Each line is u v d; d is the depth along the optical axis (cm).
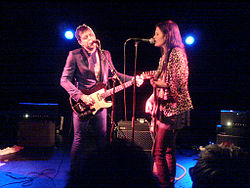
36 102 407
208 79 375
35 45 380
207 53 366
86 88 267
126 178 155
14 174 237
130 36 361
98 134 267
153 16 344
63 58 387
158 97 185
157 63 372
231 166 114
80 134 259
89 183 154
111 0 330
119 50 369
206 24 343
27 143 354
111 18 351
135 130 304
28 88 402
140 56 372
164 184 169
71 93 257
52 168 256
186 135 389
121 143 203
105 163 167
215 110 383
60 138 413
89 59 266
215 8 324
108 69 275
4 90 397
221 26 342
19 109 390
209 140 379
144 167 164
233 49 357
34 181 217
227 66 367
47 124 357
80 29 264
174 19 341
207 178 114
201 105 386
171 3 327
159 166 177
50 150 337
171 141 182
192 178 126
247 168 111
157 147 183
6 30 364
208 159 122
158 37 191
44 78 398
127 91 391
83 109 258
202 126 388
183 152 341
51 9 343
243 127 304
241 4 312
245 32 340
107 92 264
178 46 186
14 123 376
